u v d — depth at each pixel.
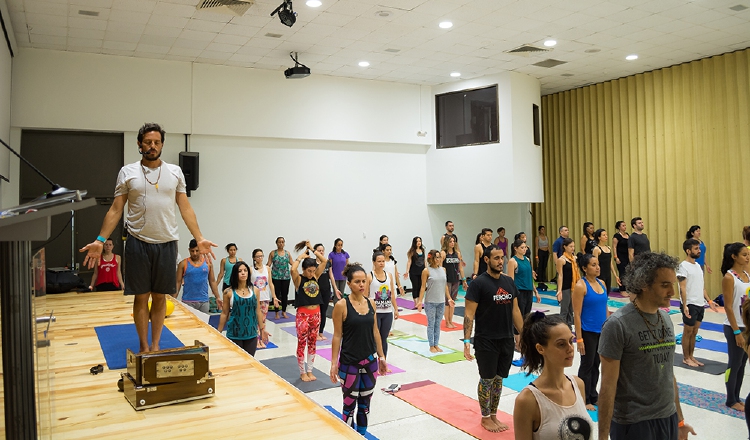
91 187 10.38
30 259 1.64
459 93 13.08
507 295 4.70
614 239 12.04
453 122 13.20
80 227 10.29
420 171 13.66
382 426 4.86
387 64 11.48
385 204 13.18
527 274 7.41
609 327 2.72
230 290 5.62
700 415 4.91
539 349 2.40
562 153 14.58
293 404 2.96
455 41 10.02
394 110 13.12
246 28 9.05
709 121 11.45
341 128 12.46
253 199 11.67
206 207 11.23
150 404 2.90
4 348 1.60
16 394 1.62
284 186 12.00
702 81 11.59
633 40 10.17
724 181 11.23
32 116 9.70
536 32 9.61
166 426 2.64
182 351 3.06
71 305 6.59
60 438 2.48
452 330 9.02
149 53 10.27
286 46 10.09
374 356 4.38
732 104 11.09
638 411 2.67
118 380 3.29
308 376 6.23
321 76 12.29
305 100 12.09
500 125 12.34
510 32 9.58
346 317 4.32
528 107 12.57
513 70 12.20
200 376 3.04
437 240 13.91
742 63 10.93
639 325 2.69
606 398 2.68
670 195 12.10
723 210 11.23
